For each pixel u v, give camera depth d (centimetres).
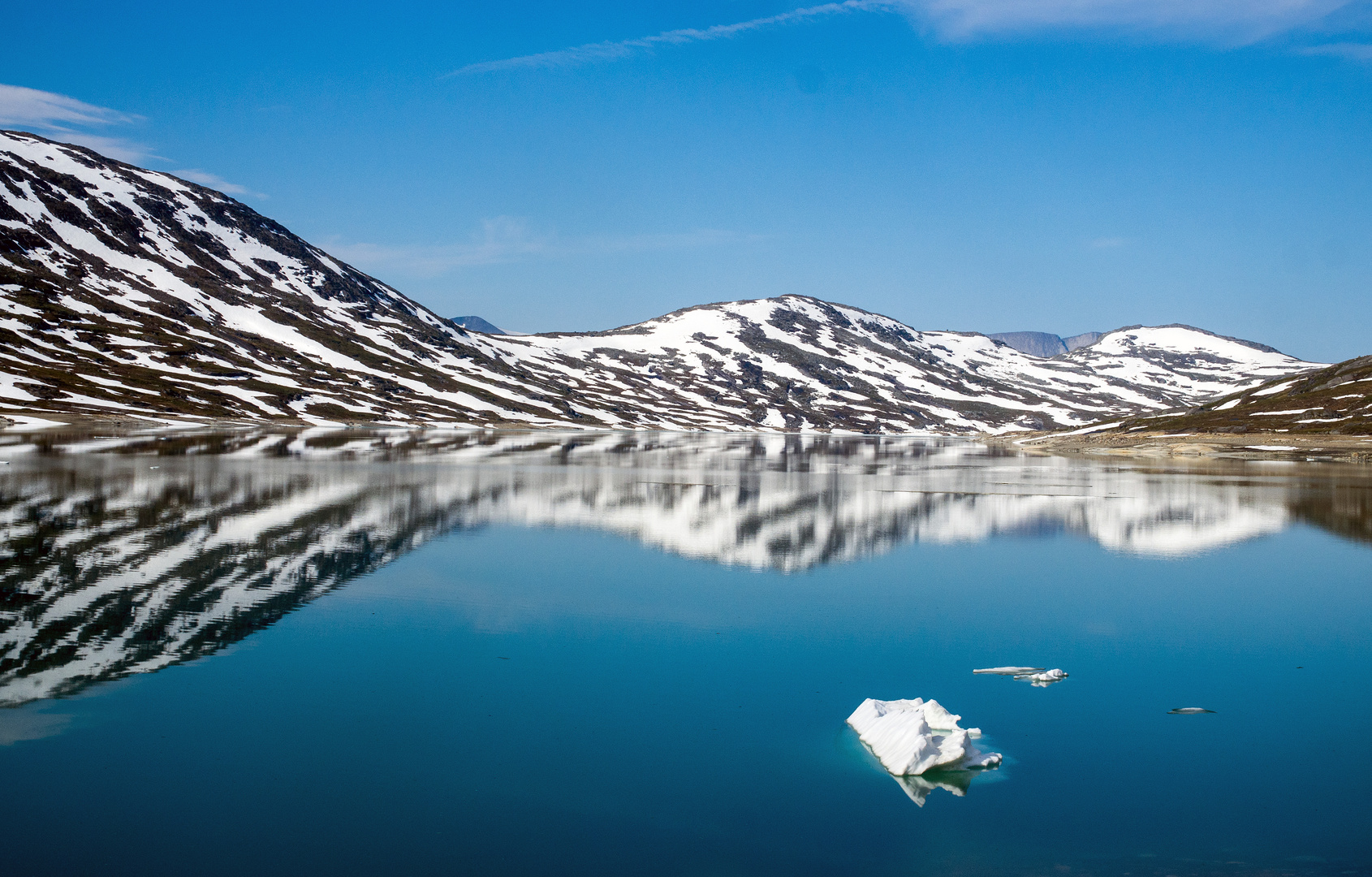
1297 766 1866
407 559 3816
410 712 2102
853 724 2053
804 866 1470
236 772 1784
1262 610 3198
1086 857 1503
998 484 7900
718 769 1831
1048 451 14812
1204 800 1711
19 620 2716
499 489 6556
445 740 1952
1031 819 1633
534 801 1684
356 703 2148
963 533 4928
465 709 2131
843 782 1780
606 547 4250
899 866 1473
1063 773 1825
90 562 3531
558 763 1847
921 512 5803
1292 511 5984
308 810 1639
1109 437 17650
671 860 1489
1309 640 2814
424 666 2433
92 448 9075
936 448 16012
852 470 9494
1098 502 6462
